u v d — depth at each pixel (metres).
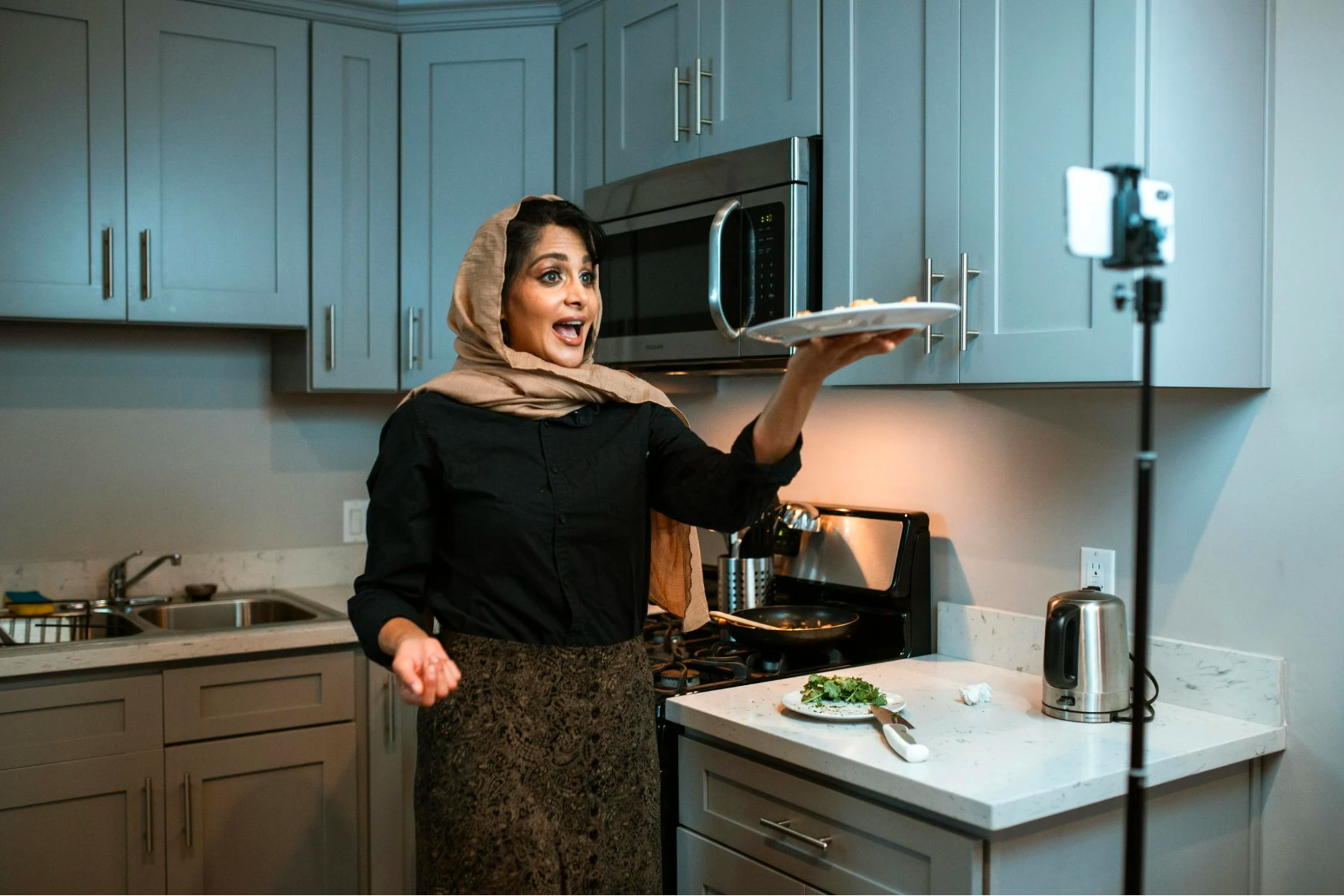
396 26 2.72
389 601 1.45
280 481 3.00
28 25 2.36
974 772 1.46
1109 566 1.90
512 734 1.50
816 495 2.49
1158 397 1.84
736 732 1.70
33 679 2.14
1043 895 1.44
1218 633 1.77
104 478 2.78
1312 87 1.65
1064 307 1.59
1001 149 1.67
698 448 1.51
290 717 2.41
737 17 2.15
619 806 1.54
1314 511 1.65
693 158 2.26
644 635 2.33
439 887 1.51
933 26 1.77
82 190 2.42
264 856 2.39
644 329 2.37
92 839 2.21
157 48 2.48
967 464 2.14
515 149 2.68
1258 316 1.68
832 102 1.96
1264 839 1.73
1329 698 1.63
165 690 2.27
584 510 1.51
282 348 2.88
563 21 2.64
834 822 1.59
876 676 2.00
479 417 1.53
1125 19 1.52
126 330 2.79
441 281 2.73
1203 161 1.58
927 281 1.77
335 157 2.67
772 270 2.04
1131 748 1.11
